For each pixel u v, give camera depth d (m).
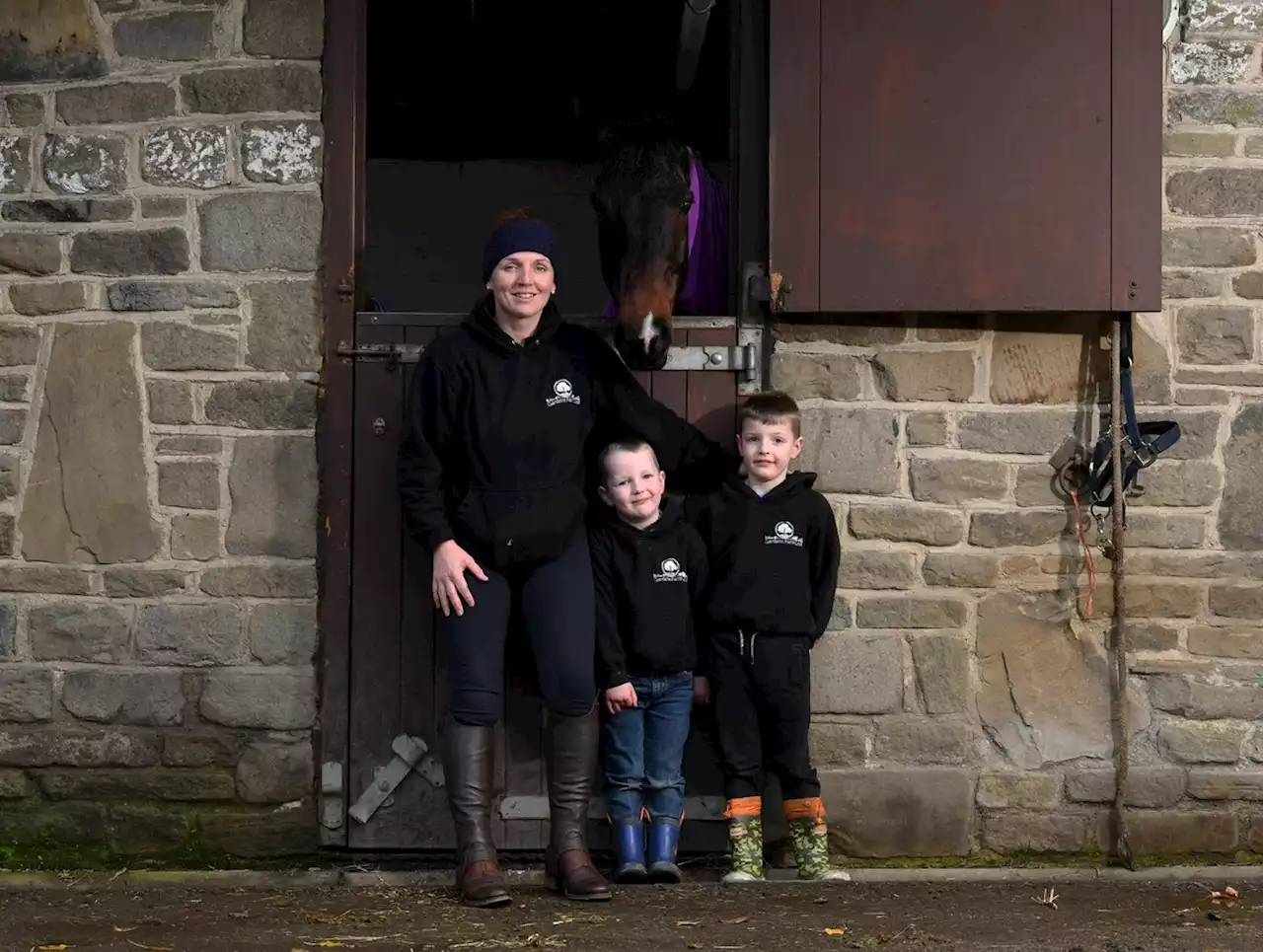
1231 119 4.22
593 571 3.96
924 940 3.31
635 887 3.91
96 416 4.20
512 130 6.41
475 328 3.86
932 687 4.20
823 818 4.09
